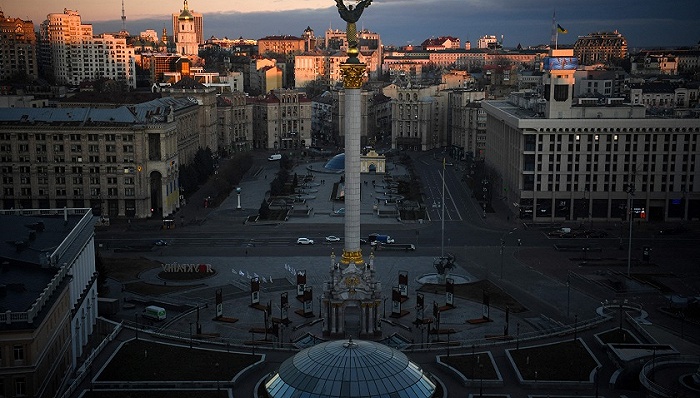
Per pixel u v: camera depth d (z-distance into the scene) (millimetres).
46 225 186125
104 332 183625
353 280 178875
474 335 182125
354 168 182000
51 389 141000
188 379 145750
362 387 129125
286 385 132875
